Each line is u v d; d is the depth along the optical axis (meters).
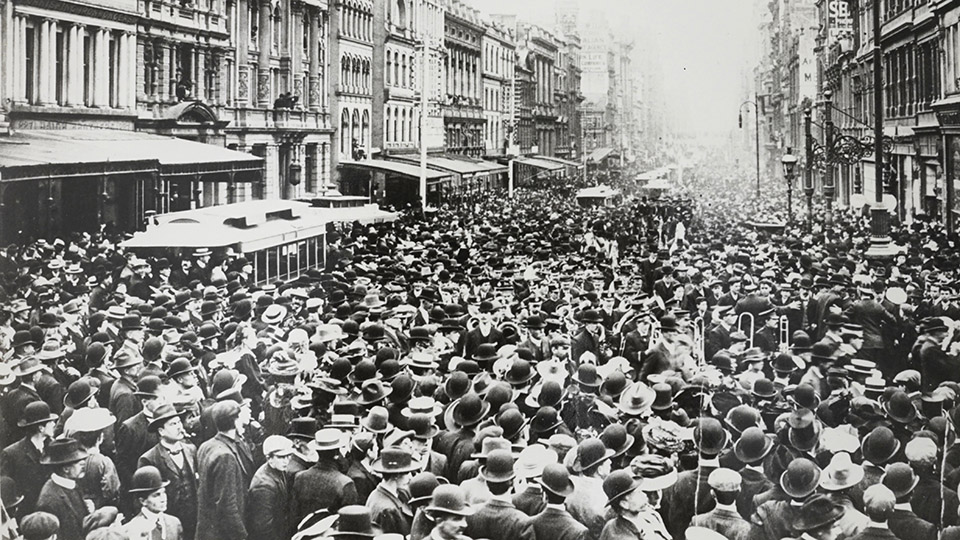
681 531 9.80
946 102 34.34
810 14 69.69
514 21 96.44
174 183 39.81
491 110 88.75
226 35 51.59
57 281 21.80
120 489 10.78
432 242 31.30
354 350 15.01
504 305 19.20
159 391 11.52
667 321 14.38
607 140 88.81
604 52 88.62
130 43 42.66
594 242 34.06
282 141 58.25
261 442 12.41
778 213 41.44
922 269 24.52
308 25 62.25
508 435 10.34
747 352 14.15
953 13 34.38
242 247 25.50
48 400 13.46
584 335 16.41
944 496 9.68
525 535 8.66
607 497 9.10
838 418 12.47
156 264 24.67
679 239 33.12
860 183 47.19
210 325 15.78
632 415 11.26
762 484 9.70
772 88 82.56
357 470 10.70
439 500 8.70
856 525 8.97
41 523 9.47
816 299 18.36
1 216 29.55
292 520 10.05
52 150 32.25
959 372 15.52
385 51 73.38
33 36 37.00
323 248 32.25
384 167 61.91
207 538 10.22
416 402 11.12
